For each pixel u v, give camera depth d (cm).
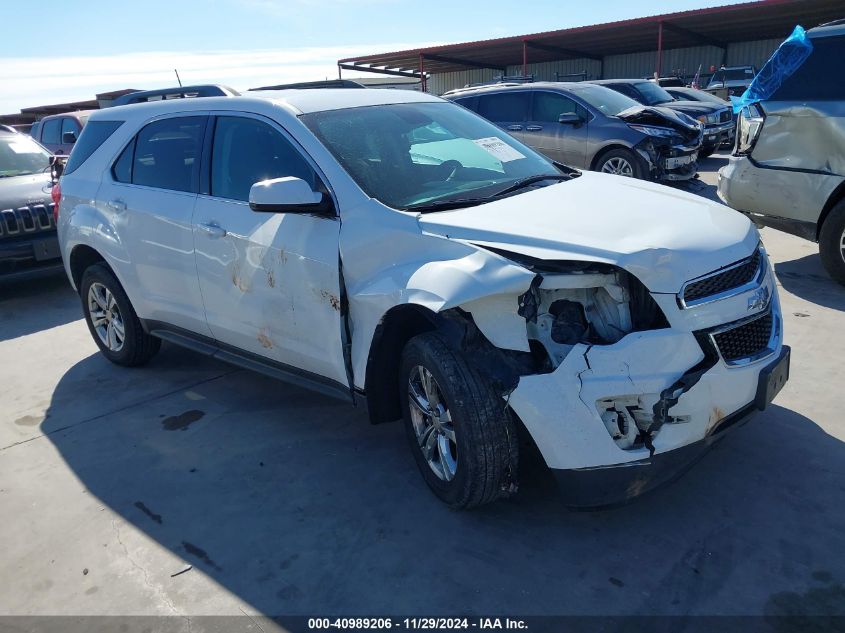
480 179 371
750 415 291
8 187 710
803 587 256
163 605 271
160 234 429
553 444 263
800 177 570
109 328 516
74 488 359
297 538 305
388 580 275
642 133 973
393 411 347
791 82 569
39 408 460
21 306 718
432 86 3522
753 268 298
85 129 518
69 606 274
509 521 306
